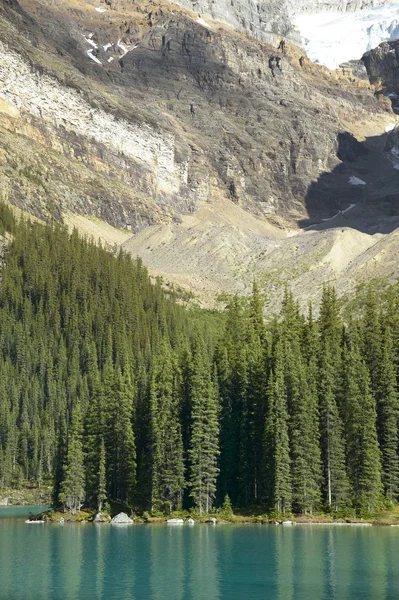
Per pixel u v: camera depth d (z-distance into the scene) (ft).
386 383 477.36
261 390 459.73
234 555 318.45
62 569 292.61
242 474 460.96
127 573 284.41
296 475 439.63
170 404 466.70
